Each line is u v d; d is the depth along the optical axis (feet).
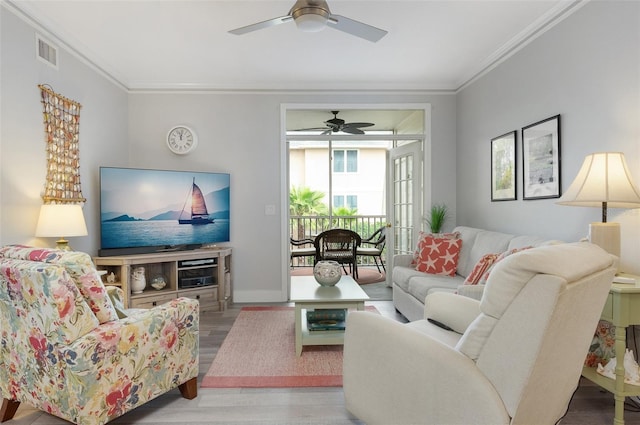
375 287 17.79
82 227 9.62
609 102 7.77
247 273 15.28
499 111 12.14
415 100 15.42
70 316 5.49
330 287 10.55
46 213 9.11
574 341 4.76
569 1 8.71
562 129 9.19
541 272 4.11
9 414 6.64
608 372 6.67
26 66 9.12
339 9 9.22
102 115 12.85
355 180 29.58
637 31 7.11
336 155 29.53
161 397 7.52
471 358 4.68
